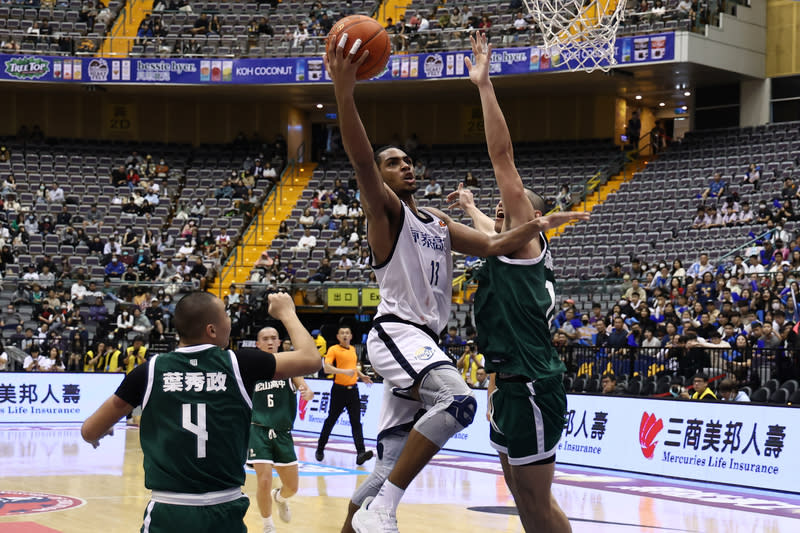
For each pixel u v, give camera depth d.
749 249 18.34
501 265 4.54
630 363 13.64
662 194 23.25
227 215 26.39
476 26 26.16
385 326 4.12
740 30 24.14
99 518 7.76
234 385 3.66
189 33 28.14
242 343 19.75
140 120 30.31
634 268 18.72
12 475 10.53
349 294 20.58
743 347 12.43
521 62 24.48
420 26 26.88
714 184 22.25
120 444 14.27
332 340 20.05
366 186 3.94
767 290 15.29
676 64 23.34
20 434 15.59
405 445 3.87
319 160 31.17
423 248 4.16
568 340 15.53
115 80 26.89
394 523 3.79
